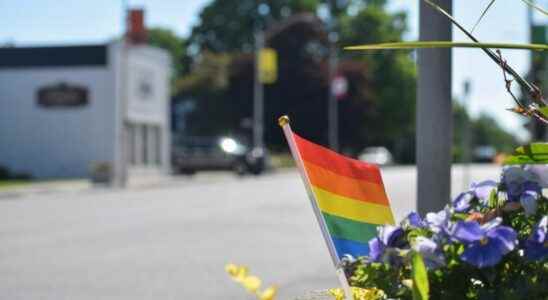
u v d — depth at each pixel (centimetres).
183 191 3641
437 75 577
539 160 410
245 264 1388
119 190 3800
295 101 8575
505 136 17400
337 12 10188
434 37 574
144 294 1121
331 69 8431
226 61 8788
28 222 2158
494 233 353
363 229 418
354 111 8731
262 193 3391
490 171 5609
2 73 5088
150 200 3019
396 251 357
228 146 5288
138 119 5241
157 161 5594
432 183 580
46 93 5044
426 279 327
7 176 4888
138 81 5247
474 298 368
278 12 9831
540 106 406
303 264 1386
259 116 6450
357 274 371
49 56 5044
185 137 8800
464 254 352
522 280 368
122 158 4216
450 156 582
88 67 5016
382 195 431
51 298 1095
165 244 1669
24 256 1497
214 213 2409
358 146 9219
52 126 5047
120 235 1838
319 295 538
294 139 396
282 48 8638
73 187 3912
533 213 381
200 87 8831
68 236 1820
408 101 9569
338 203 413
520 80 408
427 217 375
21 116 5072
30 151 5066
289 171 6347
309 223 2095
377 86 9550
